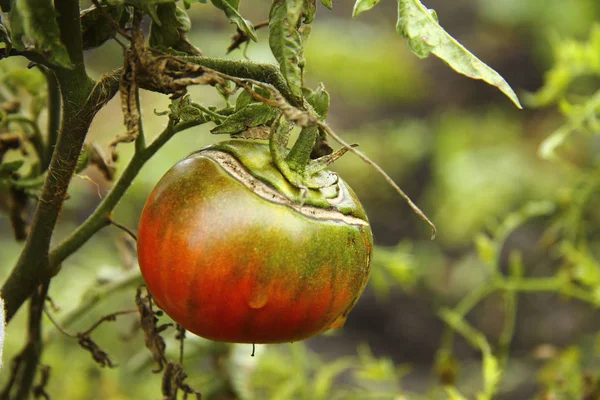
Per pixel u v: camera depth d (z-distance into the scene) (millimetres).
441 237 2152
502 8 2326
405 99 2494
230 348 1048
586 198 1157
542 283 1090
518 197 1981
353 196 835
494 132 2225
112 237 1761
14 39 795
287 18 808
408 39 803
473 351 2078
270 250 804
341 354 2041
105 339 1418
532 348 2008
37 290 898
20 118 926
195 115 829
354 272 821
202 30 2221
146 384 1316
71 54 810
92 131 1841
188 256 806
